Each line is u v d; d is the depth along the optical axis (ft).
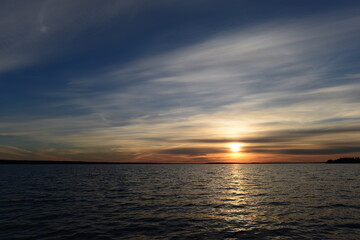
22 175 257.75
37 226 57.67
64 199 96.27
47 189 128.57
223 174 288.10
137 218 65.67
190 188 135.23
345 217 65.36
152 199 96.99
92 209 77.10
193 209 77.10
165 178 220.84
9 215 68.28
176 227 57.16
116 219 64.59
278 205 82.38
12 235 51.11
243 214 69.82
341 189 123.54
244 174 280.51
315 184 149.59
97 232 53.31
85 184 158.71
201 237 49.98
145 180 195.93
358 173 277.03
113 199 96.99
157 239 48.91
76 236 50.62
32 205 83.35
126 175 271.28
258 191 118.83
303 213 70.28
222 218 65.46
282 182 165.68
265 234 51.70
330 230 54.13
